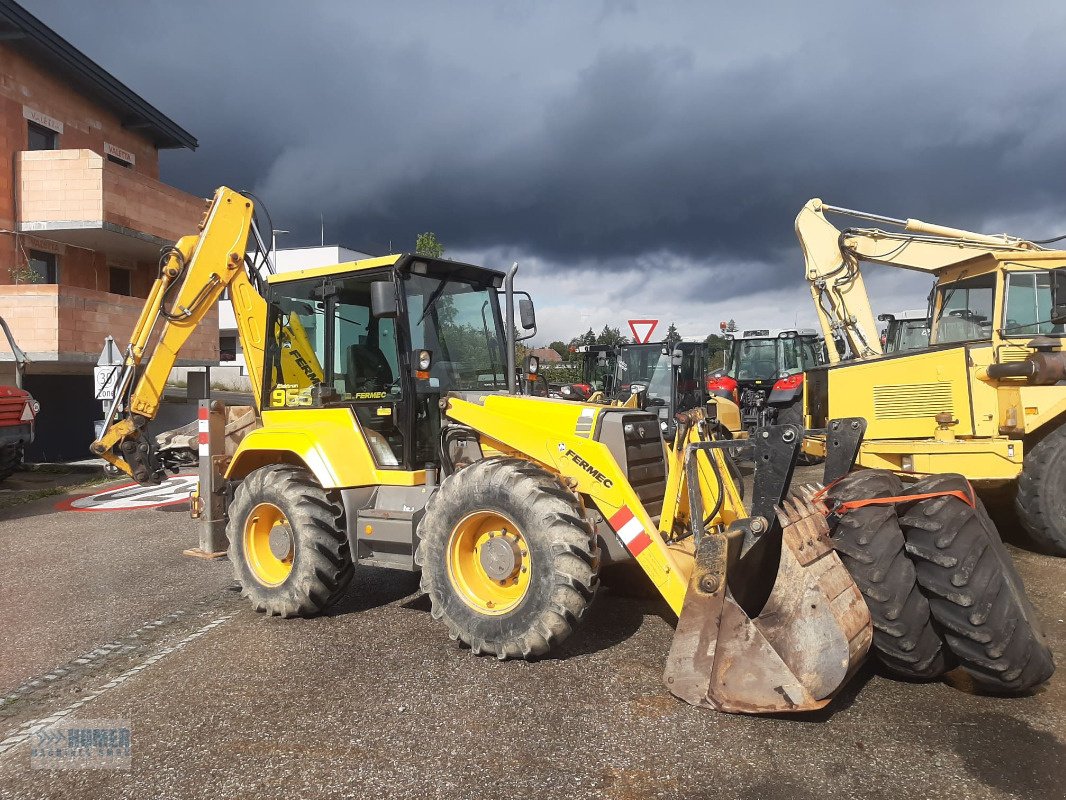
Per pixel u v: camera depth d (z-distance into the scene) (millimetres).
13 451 11867
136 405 6277
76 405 15812
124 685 4082
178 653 4539
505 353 5938
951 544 3354
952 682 3723
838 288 9445
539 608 3959
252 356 6305
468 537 4340
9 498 11016
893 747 3090
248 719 3564
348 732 3389
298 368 5734
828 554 3463
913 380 7078
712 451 4340
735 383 14273
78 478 12945
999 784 2809
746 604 3627
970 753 3033
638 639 4453
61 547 7691
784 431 3455
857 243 9133
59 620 5316
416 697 3725
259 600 5207
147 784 3025
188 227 17531
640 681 3820
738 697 3363
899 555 3473
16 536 8352
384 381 5133
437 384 5242
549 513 3967
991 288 7191
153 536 8086
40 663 4500
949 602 3348
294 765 3121
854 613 3352
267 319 5859
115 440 6258
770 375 15734
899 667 3574
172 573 6520
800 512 3537
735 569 3529
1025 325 6953
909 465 6973
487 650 4145
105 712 3727
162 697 3879
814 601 3305
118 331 14852
